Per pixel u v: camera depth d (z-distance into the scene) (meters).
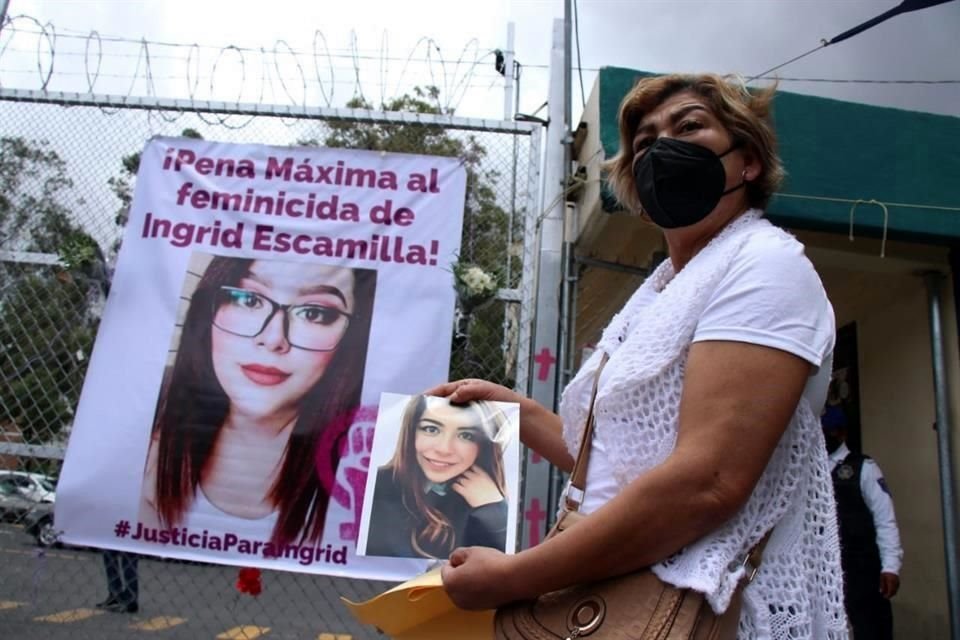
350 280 3.16
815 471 1.10
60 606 3.48
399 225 3.21
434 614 1.28
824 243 4.70
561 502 1.31
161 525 2.96
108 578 3.28
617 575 1.01
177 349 3.10
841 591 1.07
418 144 3.35
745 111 1.31
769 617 1.01
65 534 2.98
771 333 1.02
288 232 3.21
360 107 3.42
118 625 3.55
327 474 2.99
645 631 0.94
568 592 1.05
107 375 3.09
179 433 3.03
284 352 3.10
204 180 3.28
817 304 1.08
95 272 3.22
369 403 3.05
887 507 4.21
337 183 3.26
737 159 1.32
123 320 3.14
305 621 4.23
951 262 4.53
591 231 4.84
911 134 4.32
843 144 4.25
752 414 0.98
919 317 4.95
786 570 1.04
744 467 0.97
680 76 1.41
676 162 1.30
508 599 1.06
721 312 1.06
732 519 1.02
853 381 5.66
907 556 4.89
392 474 1.69
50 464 3.19
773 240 1.13
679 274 1.24
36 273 3.26
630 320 1.41
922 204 4.23
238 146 3.31
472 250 3.23
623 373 1.16
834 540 1.09
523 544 3.16
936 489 4.66
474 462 1.70
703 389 1.02
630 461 1.15
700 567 0.96
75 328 3.22
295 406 3.05
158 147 3.32
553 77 3.90
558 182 3.75
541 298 3.52
